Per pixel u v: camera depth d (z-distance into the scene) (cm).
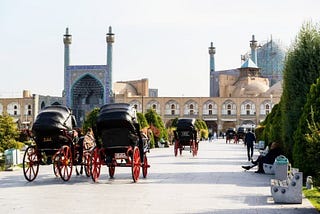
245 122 9581
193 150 2977
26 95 9794
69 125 1577
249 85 10369
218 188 1313
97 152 1496
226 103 9688
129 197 1134
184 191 1248
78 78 9350
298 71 1747
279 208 990
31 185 1390
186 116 9762
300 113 1714
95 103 9381
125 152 1491
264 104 9544
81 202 1055
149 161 2436
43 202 1055
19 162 2100
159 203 1041
